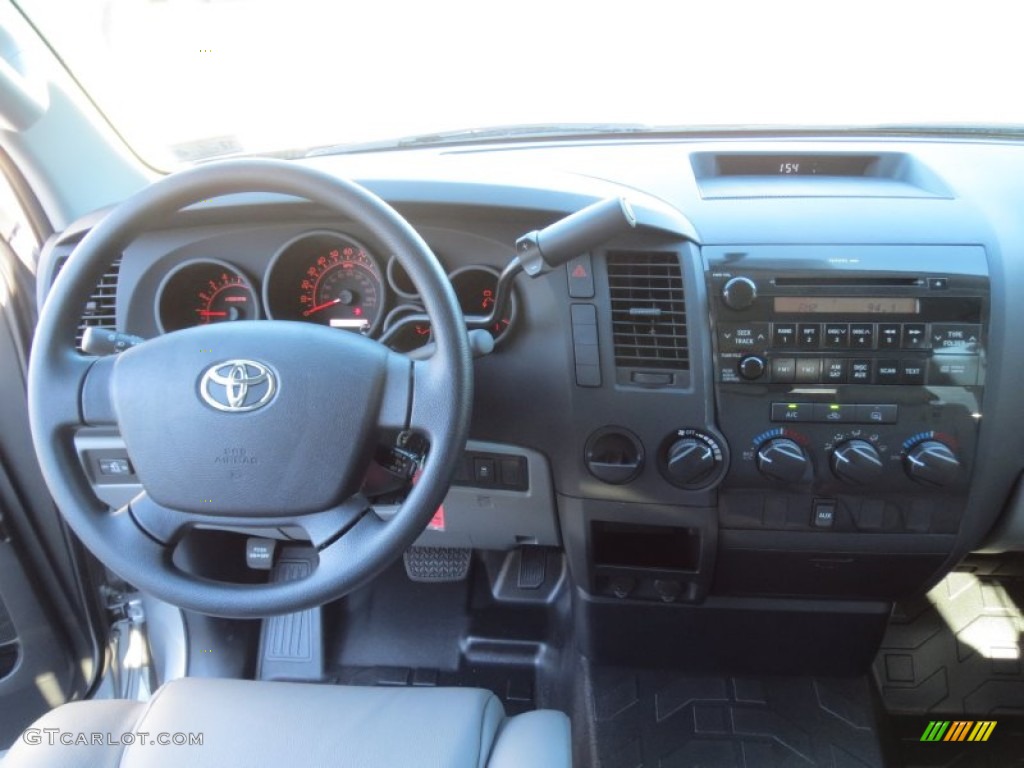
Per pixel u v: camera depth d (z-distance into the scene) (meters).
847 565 1.40
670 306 1.24
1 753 1.59
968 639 1.79
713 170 1.47
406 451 1.05
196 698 1.12
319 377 0.97
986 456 1.27
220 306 1.45
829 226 1.24
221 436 0.98
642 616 1.61
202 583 1.00
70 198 1.54
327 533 1.00
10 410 1.56
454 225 1.30
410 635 1.95
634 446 1.31
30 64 1.38
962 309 1.21
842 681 1.70
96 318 1.43
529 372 1.32
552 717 1.12
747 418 1.27
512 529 1.52
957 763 1.66
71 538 1.71
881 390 1.23
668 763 1.56
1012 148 1.45
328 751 1.03
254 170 0.94
